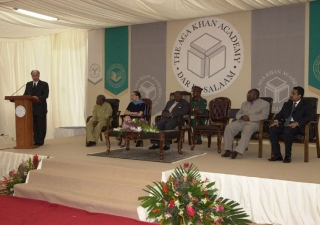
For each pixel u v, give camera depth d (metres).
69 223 3.17
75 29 8.97
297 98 5.03
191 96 6.39
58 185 4.47
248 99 5.39
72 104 9.11
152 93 7.90
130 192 3.99
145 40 7.93
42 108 6.29
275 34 6.64
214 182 3.85
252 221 3.83
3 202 3.81
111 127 6.76
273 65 6.69
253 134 5.22
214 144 6.73
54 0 5.84
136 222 3.25
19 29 8.21
